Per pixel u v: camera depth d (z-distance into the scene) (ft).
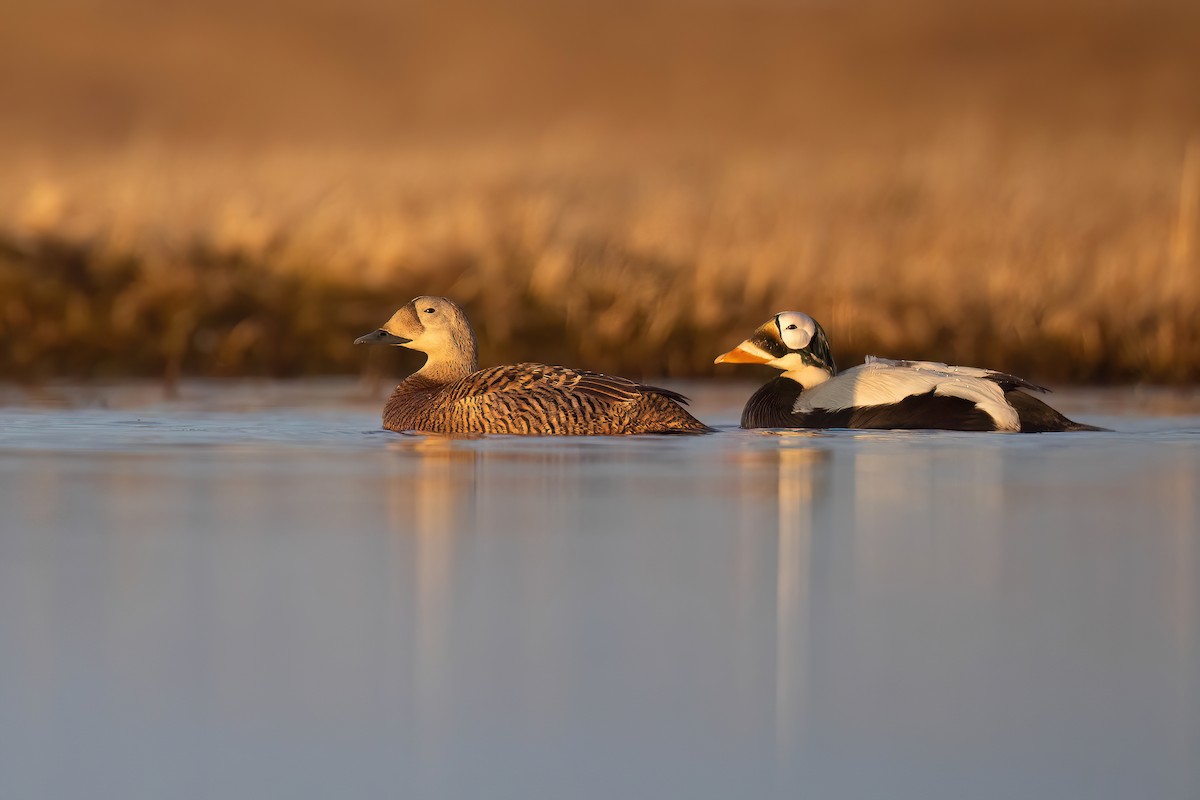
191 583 30.01
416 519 35.83
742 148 134.41
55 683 24.71
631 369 75.77
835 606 28.89
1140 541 34.01
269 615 28.02
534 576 30.71
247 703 24.04
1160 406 63.57
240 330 73.97
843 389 54.08
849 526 35.45
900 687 24.85
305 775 21.79
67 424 54.19
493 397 51.34
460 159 110.83
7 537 33.78
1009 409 52.44
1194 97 215.92
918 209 96.22
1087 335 76.89
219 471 42.88
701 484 40.75
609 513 36.65
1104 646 26.71
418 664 25.66
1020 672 25.52
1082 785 21.67
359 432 52.44
